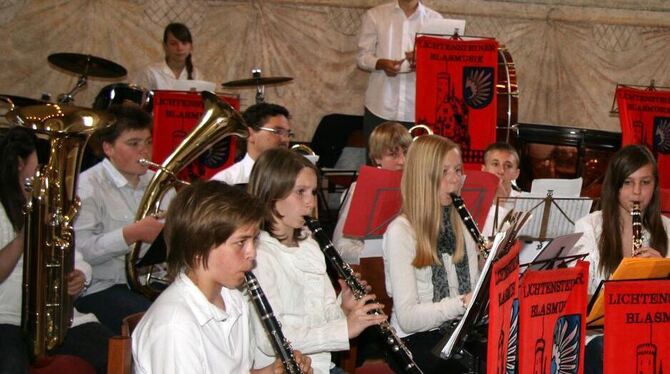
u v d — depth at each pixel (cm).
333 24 931
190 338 262
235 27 902
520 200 471
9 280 372
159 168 435
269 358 336
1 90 826
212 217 266
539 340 329
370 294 340
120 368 260
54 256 348
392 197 438
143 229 414
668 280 349
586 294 347
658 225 450
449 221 415
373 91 804
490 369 299
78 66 687
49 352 350
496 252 313
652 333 350
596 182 809
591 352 410
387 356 398
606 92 1017
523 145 806
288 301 335
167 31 781
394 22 795
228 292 289
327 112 944
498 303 301
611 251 446
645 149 441
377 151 539
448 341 321
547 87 998
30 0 830
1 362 342
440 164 396
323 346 329
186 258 271
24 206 353
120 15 864
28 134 371
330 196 852
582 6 992
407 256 395
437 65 701
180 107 652
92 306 428
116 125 439
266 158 339
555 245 370
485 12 966
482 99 705
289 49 922
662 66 1030
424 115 702
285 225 339
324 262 350
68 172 353
